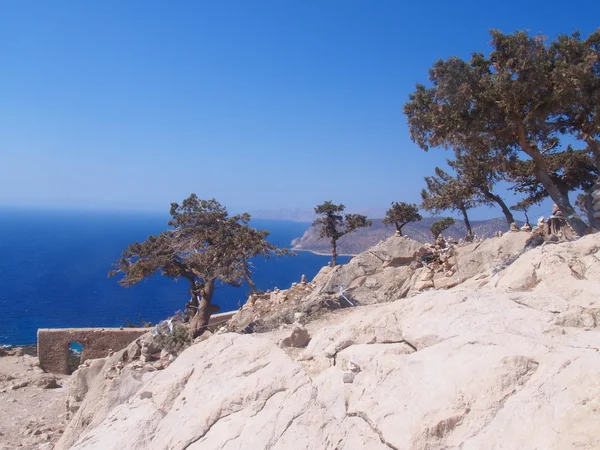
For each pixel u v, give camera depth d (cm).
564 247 1090
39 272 12088
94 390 1420
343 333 901
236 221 3581
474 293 904
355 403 708
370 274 1986
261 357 888
